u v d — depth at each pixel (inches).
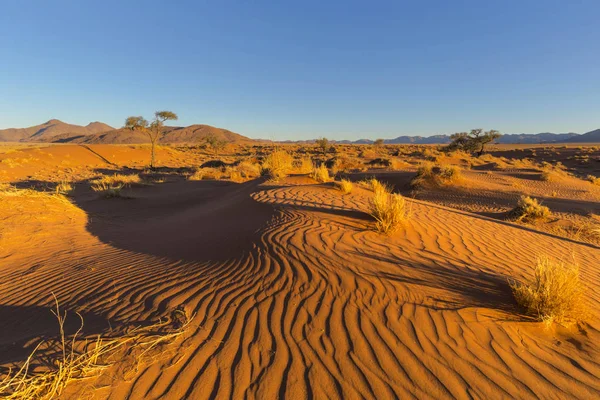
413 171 1057.5
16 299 192.5
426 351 127.0
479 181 855.1
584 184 906.1
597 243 411.2
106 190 632.4
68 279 217.6
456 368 119.0
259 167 1035.3
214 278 190.5
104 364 118.3
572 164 1649.9
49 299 188.5
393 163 1304.1
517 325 146.3
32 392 102.8
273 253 210.4
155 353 125.0
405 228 267.3
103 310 165.8
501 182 873.5
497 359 124.6
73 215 424.5
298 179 549.3
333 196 386.0
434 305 157.0
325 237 234.5
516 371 118.9
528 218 516.1
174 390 107.7
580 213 579.5
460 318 148.0
